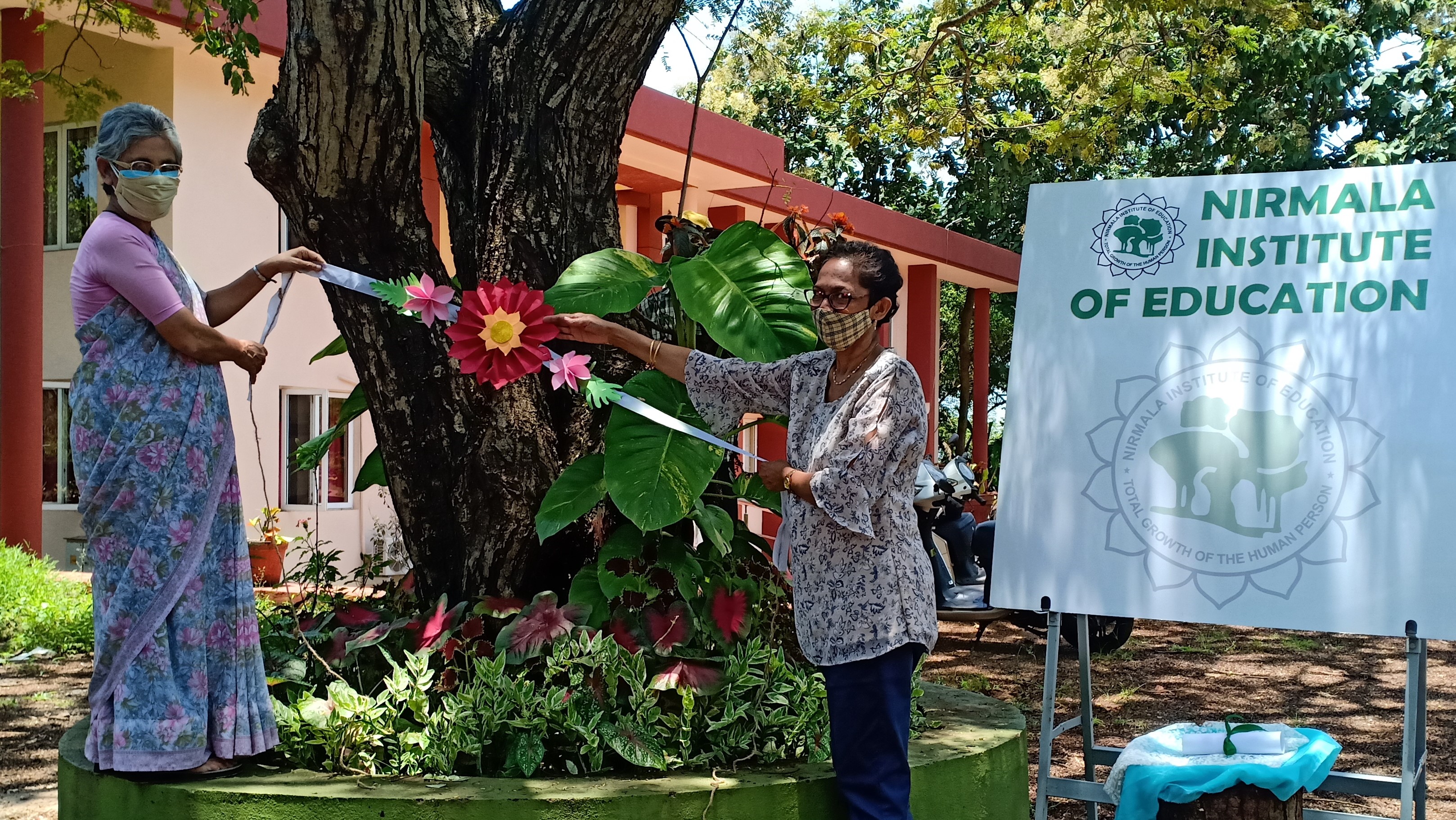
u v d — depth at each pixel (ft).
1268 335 11.55
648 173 40.24
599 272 12.23
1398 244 11.34
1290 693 22.71
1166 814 10.85
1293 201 11.76
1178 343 11.82
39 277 29.58
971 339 85.87
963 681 23.56
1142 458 11.71
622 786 9.89
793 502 9.61
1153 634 30.42
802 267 12.58
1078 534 11.76
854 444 9.05
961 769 11.02
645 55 13.28
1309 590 10.90
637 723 10.64
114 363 9.66
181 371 9.80
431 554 12.99
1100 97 37.58
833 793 10.28
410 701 10.60
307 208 11.67
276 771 10.37
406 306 10.21
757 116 67.10
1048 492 11.94
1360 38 53.42
